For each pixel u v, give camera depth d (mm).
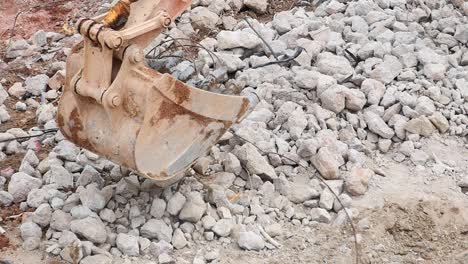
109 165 3932
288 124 4199
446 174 4066
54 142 4211
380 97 4410
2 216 3746
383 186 3986
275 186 3918
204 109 3455
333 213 3830
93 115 3414
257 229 3686
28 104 4547
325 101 4309
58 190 3812
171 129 3391
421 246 3664
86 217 3576
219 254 3564
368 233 3709
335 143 4102
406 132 4266
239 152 3959
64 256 3500
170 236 3588
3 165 4066
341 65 4547
